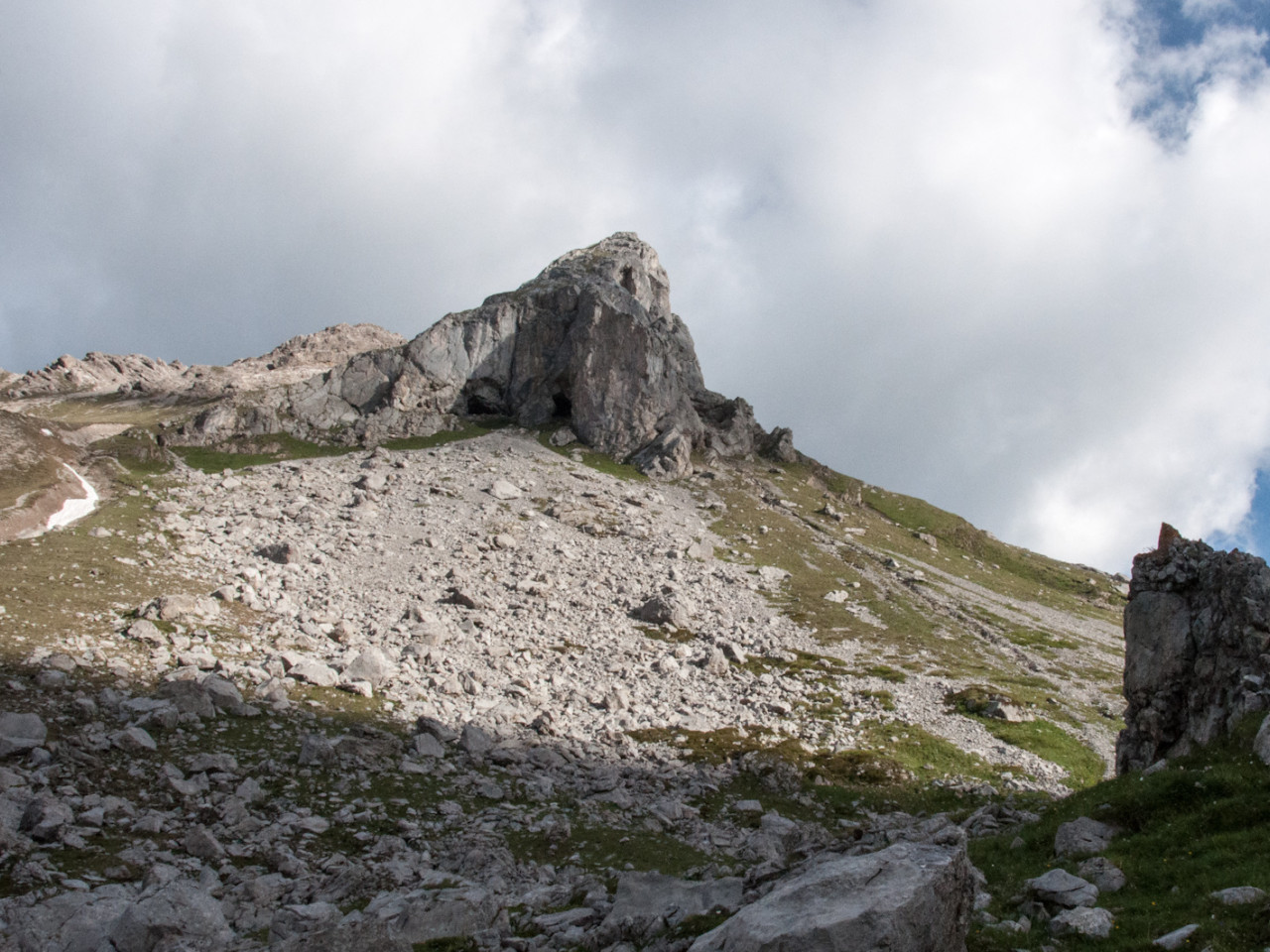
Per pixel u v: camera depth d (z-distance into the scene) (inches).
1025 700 2277.3
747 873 816.3
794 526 4281.5
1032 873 829.2
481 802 1223.5
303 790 1127.6
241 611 1883.6
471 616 2283.5
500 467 4335.6
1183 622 1269.7
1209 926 575.8
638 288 6555.1
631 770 1504.7
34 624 1464.1
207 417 4463.6
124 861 847.1
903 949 494.9
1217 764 914.1
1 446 2901.1
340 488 3629.4
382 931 601.9
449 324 5433.1
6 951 664.4
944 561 4475.9
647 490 4397.1
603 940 686.5
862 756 1720.0
